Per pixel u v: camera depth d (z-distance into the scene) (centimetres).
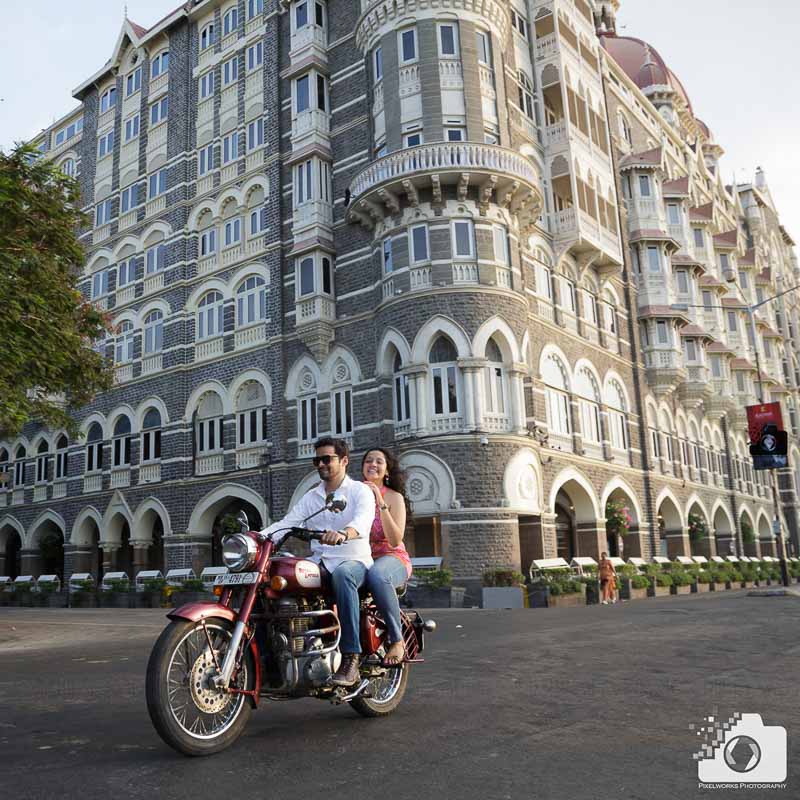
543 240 3116
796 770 425
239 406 3219
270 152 3247
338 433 2836
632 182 3912
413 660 607
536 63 3344
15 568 4431
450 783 405
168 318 3544
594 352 3359
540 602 2219
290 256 3052
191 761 457
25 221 1720
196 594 2712
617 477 3316
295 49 3219
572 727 527
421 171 2558
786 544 5606
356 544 554
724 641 1008
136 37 4022
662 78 5178
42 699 718
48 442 4141
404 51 2784
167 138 3778
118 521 3647
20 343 1523
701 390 4162
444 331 2517
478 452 2450
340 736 511
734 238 5250
